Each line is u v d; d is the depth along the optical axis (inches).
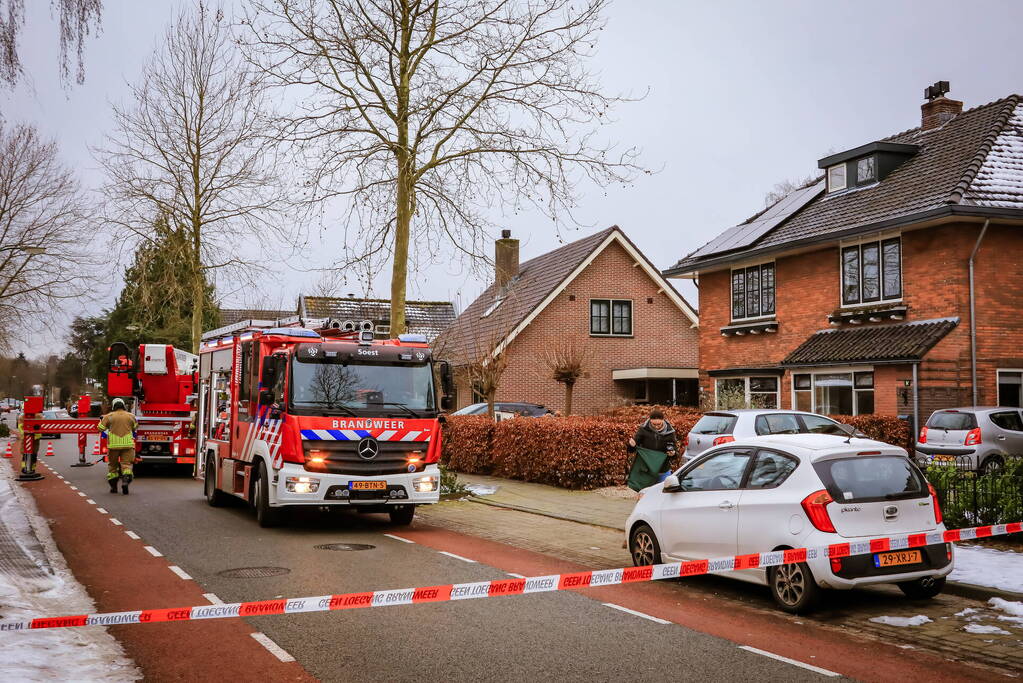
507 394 1305.4
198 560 400.2
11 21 234.5
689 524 347.9
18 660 235.9
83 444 1066.1
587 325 1365.7
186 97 1142.3
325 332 570.3
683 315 1427.2
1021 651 255.4
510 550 435.8
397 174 660.1
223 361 624.4
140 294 1192.2
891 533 303.0
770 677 231.6
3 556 391.5
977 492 409.1
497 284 1446.9
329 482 478.6
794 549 299.1
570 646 261.4
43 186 1382.9
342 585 344.5
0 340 1488.7
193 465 923.4
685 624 289.1
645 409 938.1
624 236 1384.1
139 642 265.7
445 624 287.7
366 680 228.2
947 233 778.8
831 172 996.6
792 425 610.2
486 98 659.4
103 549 431.5
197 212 1144.8
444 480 673.0
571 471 696.4
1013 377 780.6
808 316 936.3
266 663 243.4
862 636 274.4
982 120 894.4
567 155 651.5
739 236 1071.6
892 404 781.3
